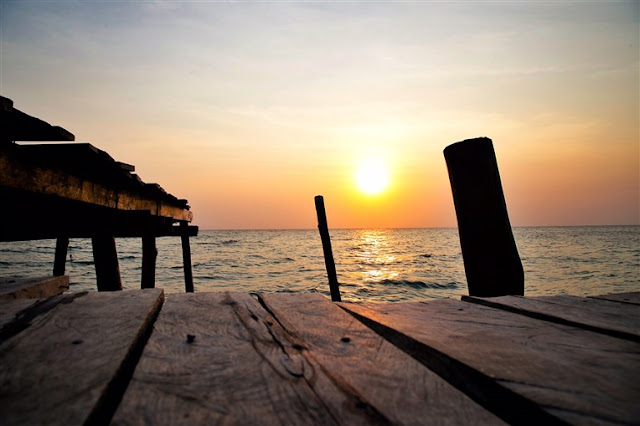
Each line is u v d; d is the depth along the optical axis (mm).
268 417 791
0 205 4367
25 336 1212
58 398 813
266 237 116688
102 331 1270
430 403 876
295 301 1910
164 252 51000
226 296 1991
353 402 866
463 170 3328
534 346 1299
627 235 100312
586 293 17266
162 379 947
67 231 4797
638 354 1235
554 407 856
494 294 3094
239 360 1093
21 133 2828
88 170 4082
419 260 36688
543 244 60719
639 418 816
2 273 23734
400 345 1415
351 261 35688
